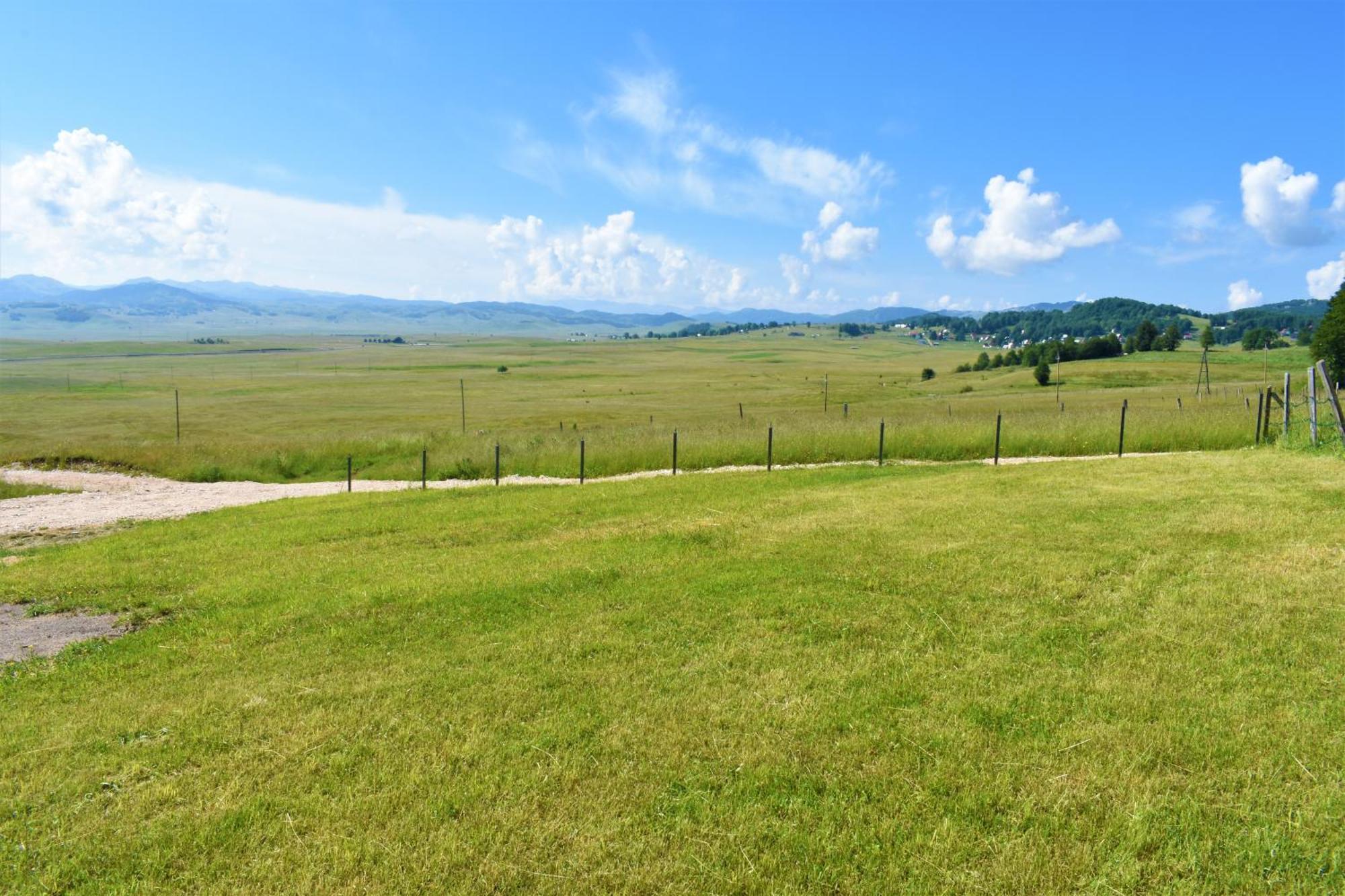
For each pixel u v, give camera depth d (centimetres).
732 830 464
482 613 866
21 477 2736
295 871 441
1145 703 584
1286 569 852
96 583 1095
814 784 506
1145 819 458
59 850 466
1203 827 450
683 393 11356
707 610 830
